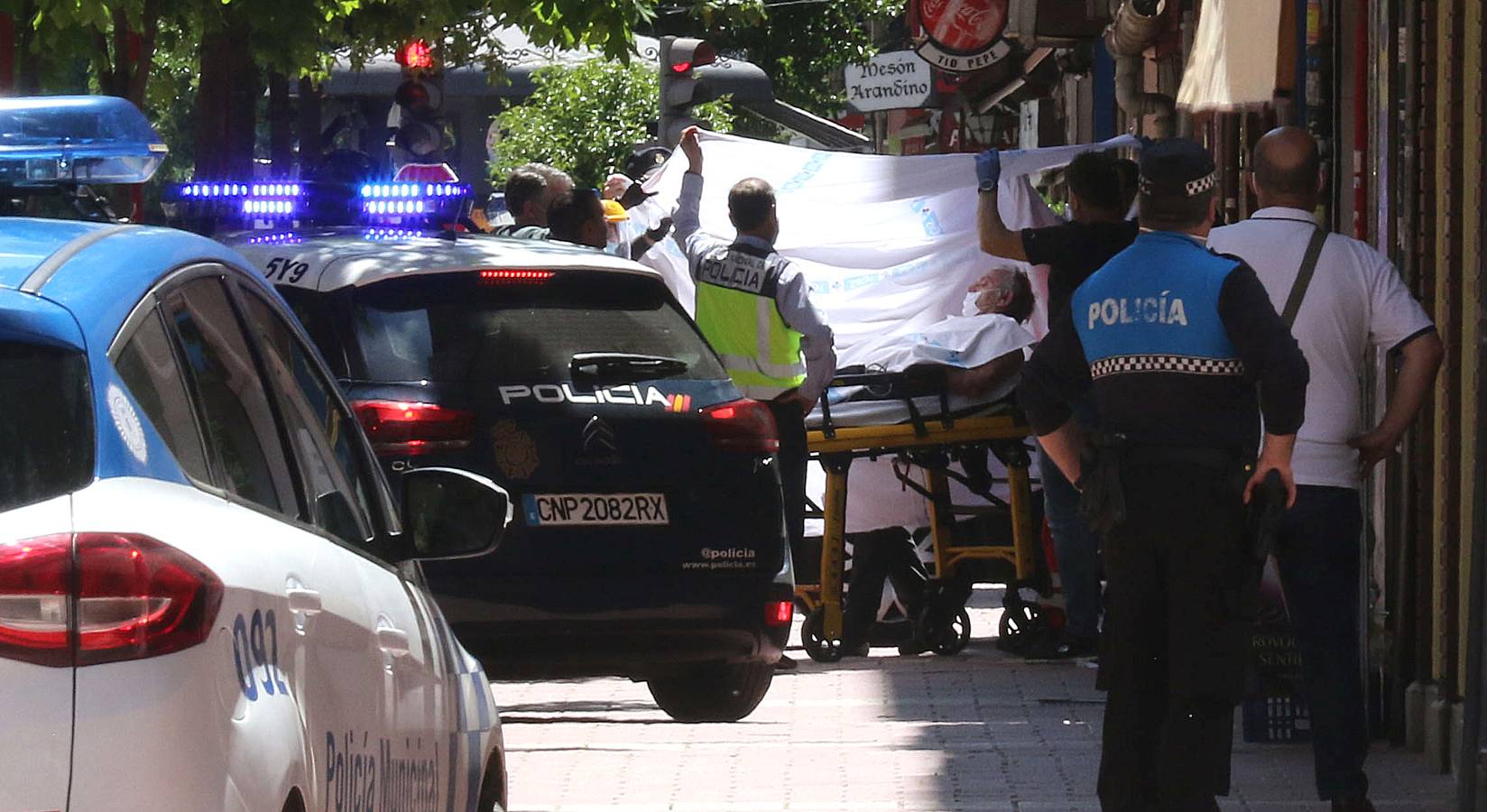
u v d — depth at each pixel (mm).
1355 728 19141
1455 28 22641
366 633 10242
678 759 23562
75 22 36312
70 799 7461
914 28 55469
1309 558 19172
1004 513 33625
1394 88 24250
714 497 22281
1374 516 24656
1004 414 32031
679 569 22062
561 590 21656
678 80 54562
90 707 7535
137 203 26266
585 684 31594
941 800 20953
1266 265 19250
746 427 22562
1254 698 23594
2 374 8023
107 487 7977
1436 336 19062
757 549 22438
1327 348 19125
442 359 21797
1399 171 24297
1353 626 19250
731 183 39594
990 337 31938
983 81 75000
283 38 41125
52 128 10594
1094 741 24594
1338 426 19109
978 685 29984
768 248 30203
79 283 8719
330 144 72000
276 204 26062
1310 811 20156
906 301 39156
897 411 31969
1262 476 16703
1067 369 17375
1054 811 20328
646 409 22125
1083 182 25062
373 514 12578
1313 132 27859
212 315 10258
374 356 21719
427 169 56125
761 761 23328
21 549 7590
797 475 30344
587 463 21797
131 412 8391
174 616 7715
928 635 33438
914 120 103500
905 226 39281
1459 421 22828
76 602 7586
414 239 24047
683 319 23328
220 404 9789
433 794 11633
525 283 22547
